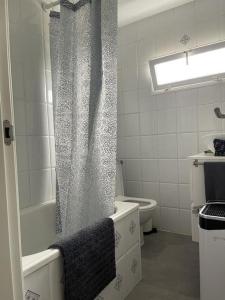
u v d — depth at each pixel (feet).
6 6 2.14
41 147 5.72
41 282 3.14
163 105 7.80
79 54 4.75
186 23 7.20
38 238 5.29
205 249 4.05
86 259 3.73
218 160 5.42
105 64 4.63
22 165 5.26
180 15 7.29
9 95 2.16
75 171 4.74
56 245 3.44
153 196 8.20
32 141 5.49
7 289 2.16
